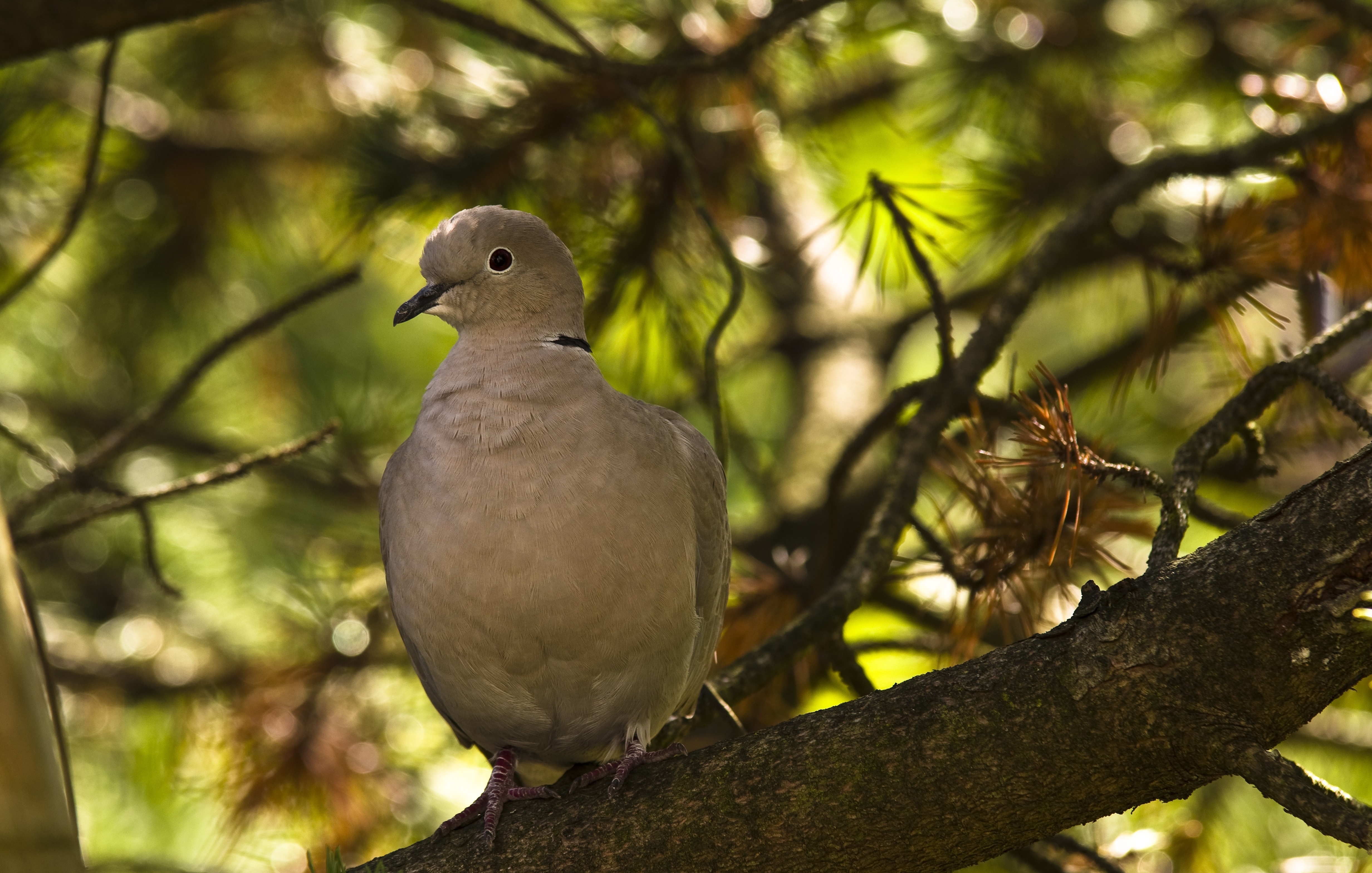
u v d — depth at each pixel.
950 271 11.45
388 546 5.71
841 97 10.20
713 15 8.19
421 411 5.67
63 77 10.70
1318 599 3.99
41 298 11.73
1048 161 9.62
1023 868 7.16
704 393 9.01
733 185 8.80
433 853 4.82
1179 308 6.86
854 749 4.34
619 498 5.27
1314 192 6.89
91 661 10.02
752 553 10.52
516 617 5.29
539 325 6.05
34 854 3.13
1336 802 3.80
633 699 5.66
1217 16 9.80
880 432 7.07
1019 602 5.93
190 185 11.27
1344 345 5.49
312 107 11.52
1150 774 4.18
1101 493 5.89
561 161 8.46
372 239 9.05
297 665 8.99
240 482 10.87
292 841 8.83
